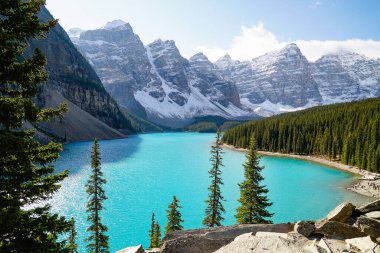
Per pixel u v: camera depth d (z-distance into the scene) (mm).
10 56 12000
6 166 12672
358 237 14008
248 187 38312
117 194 75500
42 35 13109
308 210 65562
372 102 170500
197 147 192000
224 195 76688
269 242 13766
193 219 59500
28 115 12258
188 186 84875
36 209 13508
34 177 13602
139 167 112250
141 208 65062
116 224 55781
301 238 14305
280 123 177250
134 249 17312
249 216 38000
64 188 73625
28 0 12727
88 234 49281
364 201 72188
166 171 106250
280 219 59688
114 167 110625
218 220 42312
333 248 13055
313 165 131125
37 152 13578
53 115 13375
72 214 56719
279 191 82688
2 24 11969
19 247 12141
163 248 15430
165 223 56500
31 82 12977
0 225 11062
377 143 119500
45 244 12734
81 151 136625
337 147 142500
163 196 74562
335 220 15719
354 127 139750
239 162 135750
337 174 109375
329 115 171125
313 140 160125
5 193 12594
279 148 171000
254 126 199625
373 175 102250
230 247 13703
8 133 11805
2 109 11477
